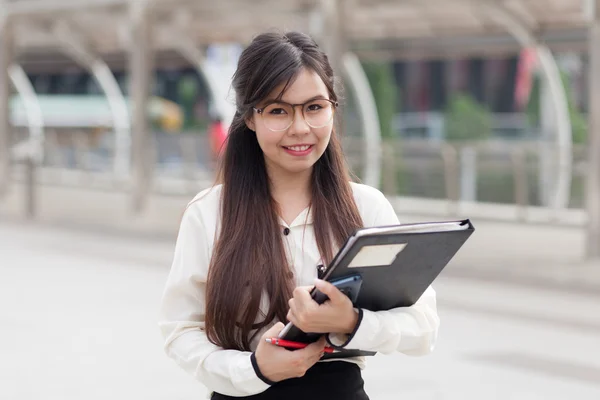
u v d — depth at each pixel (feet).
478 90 107.14
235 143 9.25
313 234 9.12
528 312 31.45
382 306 8.63
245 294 8.86
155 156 80.18
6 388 22.16
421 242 8.00
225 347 9.02
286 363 8.34
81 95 113.50
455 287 35.78
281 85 8.52
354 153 60.34
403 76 110.52
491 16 51.70
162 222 57.93
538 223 53.31
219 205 9.32
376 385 22.70
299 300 8.03
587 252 40.47
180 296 9.27
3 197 72.08
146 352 25.82
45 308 31.68
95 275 38.91
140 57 58.44
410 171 58.49
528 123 81.20
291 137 8.66
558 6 48.78
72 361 24.76
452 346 26.78
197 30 65.00
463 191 56.54
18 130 103.76
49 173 92.99
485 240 47.65
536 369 24.23
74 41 75.25
